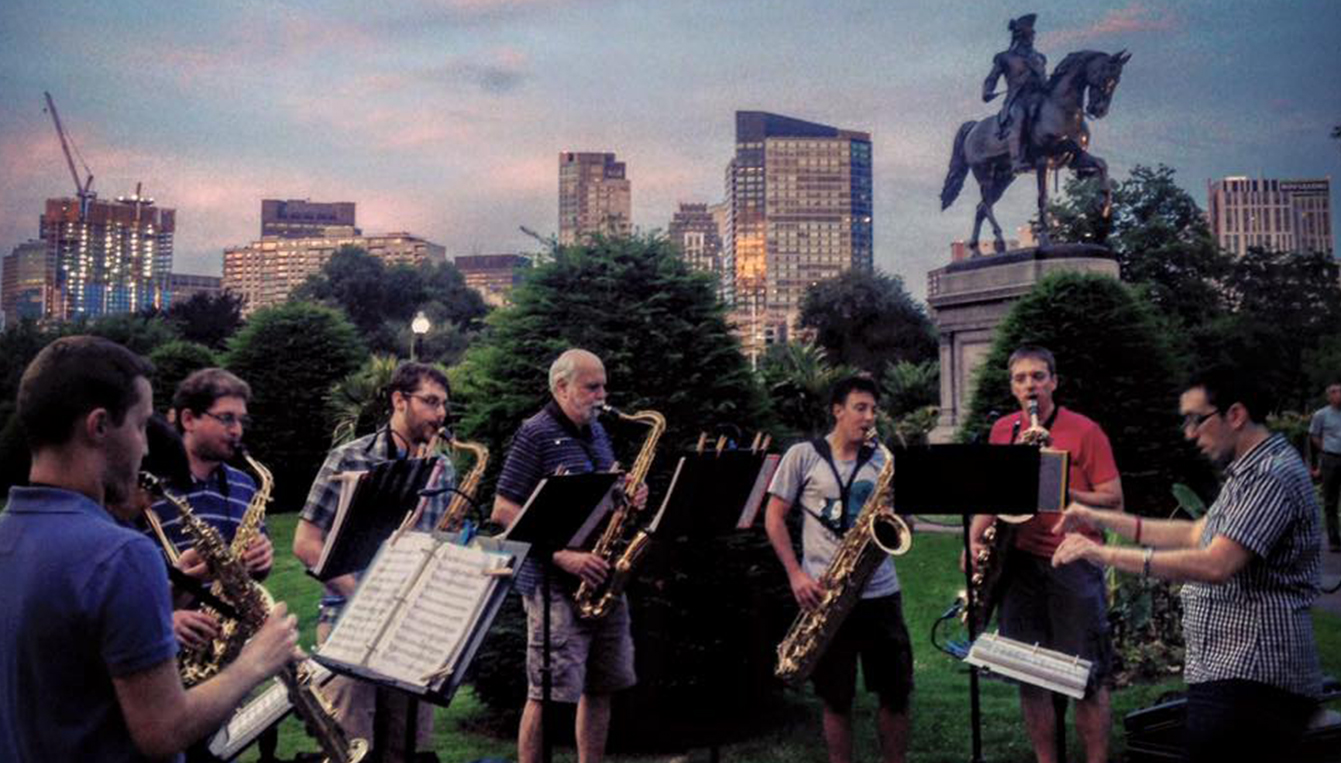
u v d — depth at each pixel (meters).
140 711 2.08
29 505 2.15
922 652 8.59
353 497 3.70
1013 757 5.88
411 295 66.38
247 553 4.04
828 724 5.03
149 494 3.40
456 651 3.02
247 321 21.19
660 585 5.77
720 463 4.39
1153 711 5.39
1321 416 12.86
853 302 52.12
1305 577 3.36
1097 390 9.48
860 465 5.04
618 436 6.19
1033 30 22.27
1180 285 40.94
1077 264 18.98
